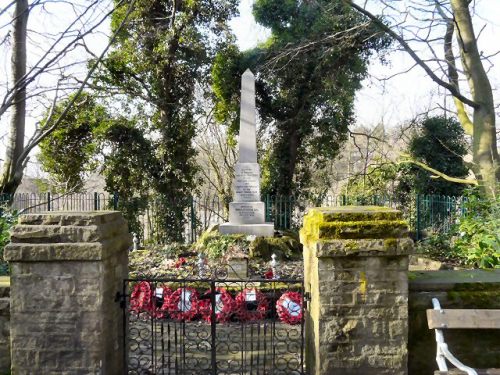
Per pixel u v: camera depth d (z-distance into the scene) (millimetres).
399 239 3898
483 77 13102
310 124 19031
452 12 13172
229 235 12859
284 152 19203
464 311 3785
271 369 5062
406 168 18328
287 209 18281
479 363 4230
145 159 19234
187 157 20078
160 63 19000
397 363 3926
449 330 4246
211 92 20781
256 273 10328
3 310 4266
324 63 17766
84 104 17781
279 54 17203
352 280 3936
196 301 7277
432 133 18047
